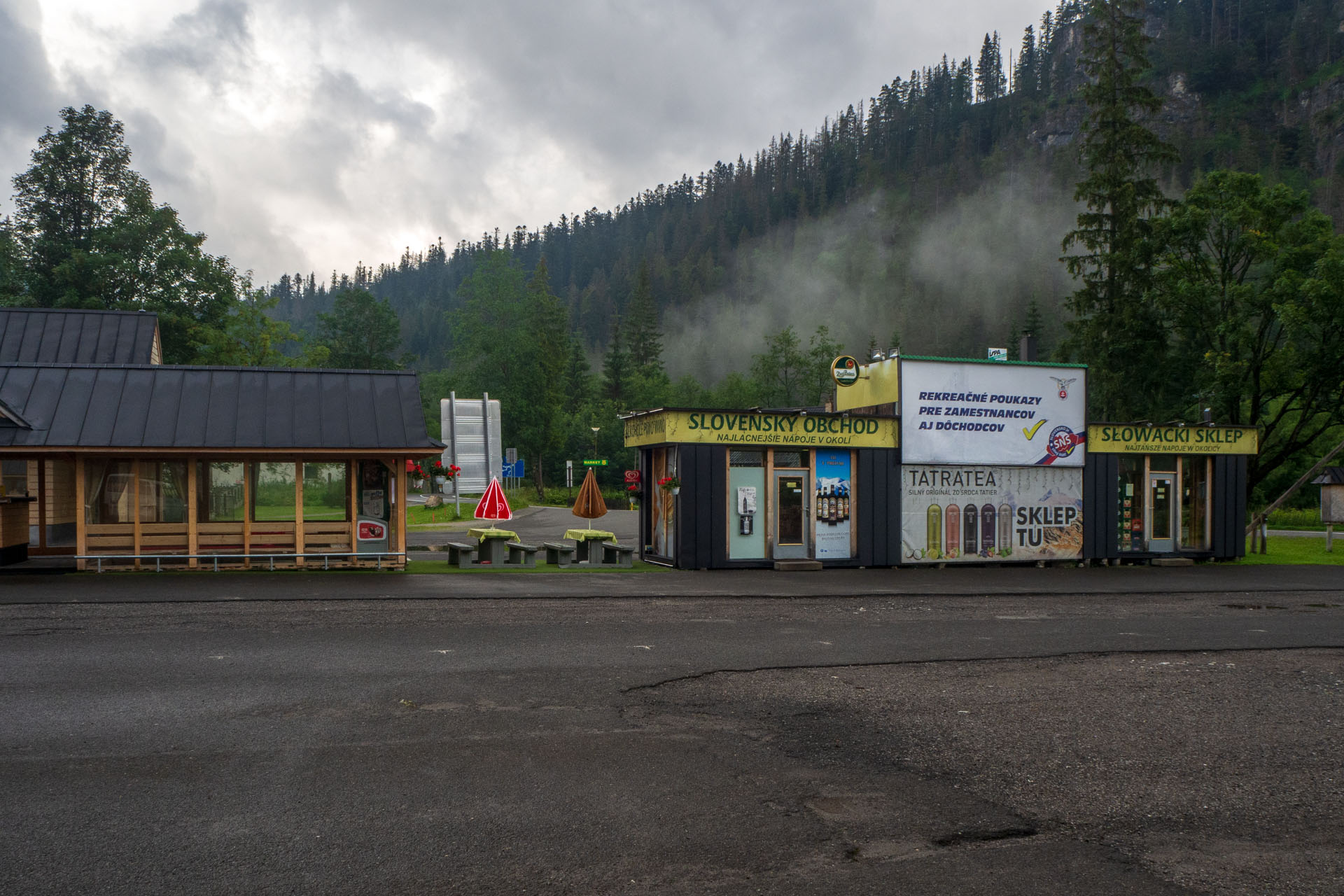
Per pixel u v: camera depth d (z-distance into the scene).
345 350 98.62
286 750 6.51
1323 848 5.23
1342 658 11.15
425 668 9.23
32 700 7.66
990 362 23.91
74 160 44.97
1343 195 167.50
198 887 4.38
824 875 4.67
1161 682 9.48
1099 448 25.06
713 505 21.16
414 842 4.96
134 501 17.73
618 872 4.64
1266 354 35.94
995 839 5.23
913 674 9.58
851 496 22.66
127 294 43.28
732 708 7.99
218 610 12.65
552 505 62.38
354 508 18.83
